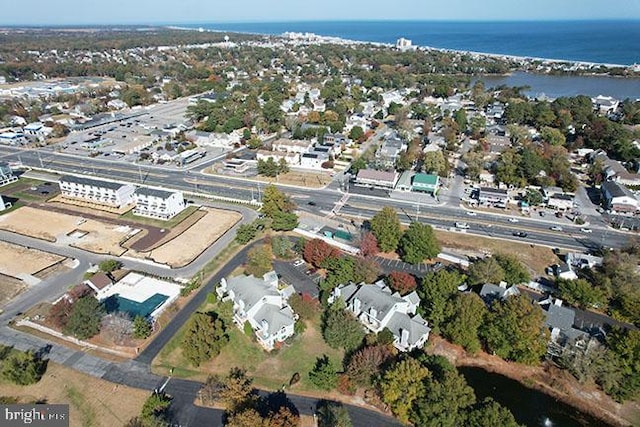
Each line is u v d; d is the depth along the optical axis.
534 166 154.00
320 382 71.25
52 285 99.44
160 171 172.12
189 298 94.88
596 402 72.19
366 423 66.44
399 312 83.38
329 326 80.44
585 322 88.94
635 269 99.00
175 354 79.19
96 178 157.88
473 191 153.25
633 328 86.69
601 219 133.50
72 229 124.69
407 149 183.12
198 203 143.25
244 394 67.12
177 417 66.38
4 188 153.00
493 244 119.31
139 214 134.50
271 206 125.88
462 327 78.62
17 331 84.19
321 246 103.69
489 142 192.38
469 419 59.53
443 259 111.94
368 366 70.75
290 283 99.88
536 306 81.19
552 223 131.25
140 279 101.56
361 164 165.25
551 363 79.00
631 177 152.25
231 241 118.88
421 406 62.16
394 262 109.81
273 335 79.25
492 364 79.19
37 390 71.00
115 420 65.94
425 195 148.62
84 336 80.88
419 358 72.94
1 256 110.25
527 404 71.75
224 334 83.00
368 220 132.25
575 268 107.25
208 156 189.38
